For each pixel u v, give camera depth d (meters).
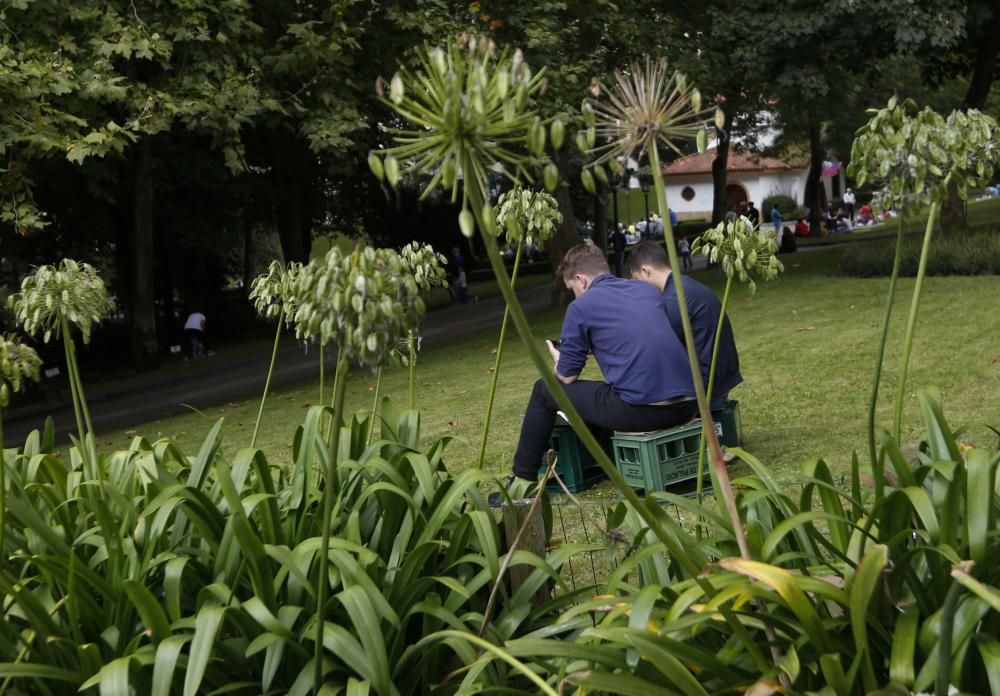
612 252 40.75
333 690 2.69
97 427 18.03
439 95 1.79
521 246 3.99
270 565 3.14
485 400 11.79
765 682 2.13
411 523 3.28
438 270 3.67
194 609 3.15
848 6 18.84
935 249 18.75
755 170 73.12
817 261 26.36
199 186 30.70
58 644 2.92
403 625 2.99
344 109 17.14
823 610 2.53
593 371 13.25
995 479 2.54
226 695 2.92
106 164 18.45
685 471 6.66
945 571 2.40
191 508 3.21
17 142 14.73
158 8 15.87
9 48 13.99
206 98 15.89
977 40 23.23
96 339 29.38
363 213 38.28
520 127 1.79
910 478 2.54
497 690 2.65
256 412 14.38
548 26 18.25
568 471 7.08
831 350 11.76
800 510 2.76
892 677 2.18
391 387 14.48
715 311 6.94
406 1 18.30
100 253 32.84
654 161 1.97
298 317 2.29
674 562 2.83
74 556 3.03
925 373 9.55
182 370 25.23
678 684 2.12
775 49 20.58
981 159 2.40
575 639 3.13
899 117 2.45
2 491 2.96
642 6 21.92
